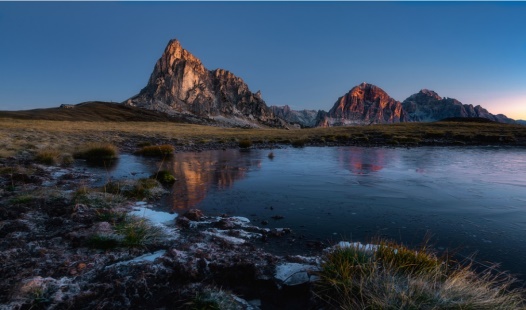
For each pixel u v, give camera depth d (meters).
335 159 22.67
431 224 7.62
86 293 4.17
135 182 11.40
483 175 15.05
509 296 3.86
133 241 5.96
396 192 11.29
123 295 4.21
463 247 6.16
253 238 6.67
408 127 66.88
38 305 3.94
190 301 4.05
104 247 5.76
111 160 21.55
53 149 23.34
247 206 9.47
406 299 3.61
